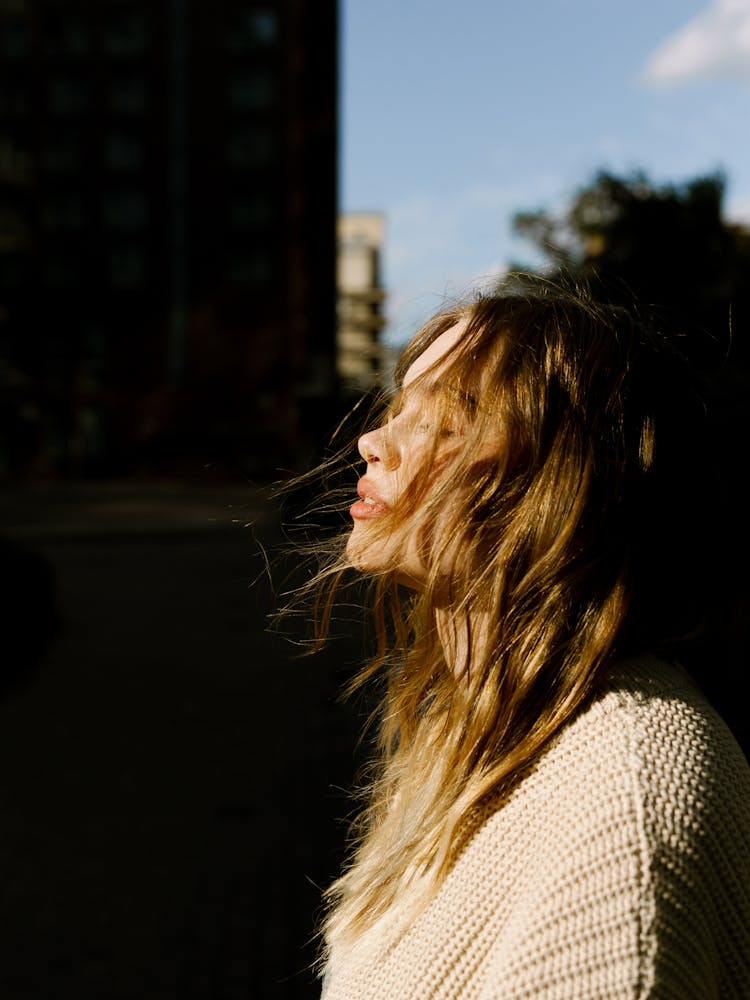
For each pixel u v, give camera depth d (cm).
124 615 1215
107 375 4597
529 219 664
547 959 59
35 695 790
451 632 83
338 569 91
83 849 461
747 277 602
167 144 4591
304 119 4638
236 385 4538
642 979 57
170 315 4588
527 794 67
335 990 78
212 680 838
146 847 462
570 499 73
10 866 443
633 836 60
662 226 610
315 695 757
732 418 337
